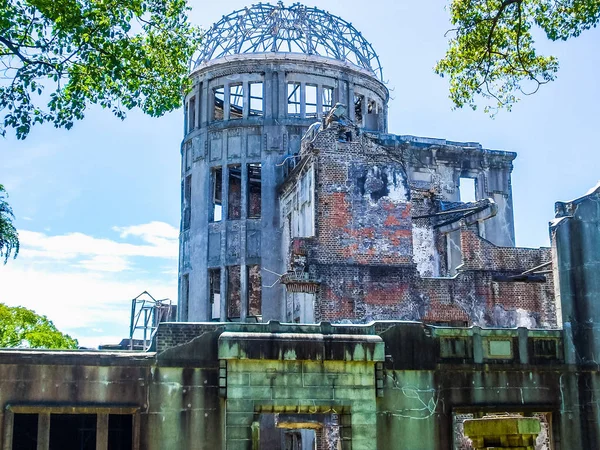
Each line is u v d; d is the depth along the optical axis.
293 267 28.67
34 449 17.86
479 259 30.64
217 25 44.00
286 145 40.38
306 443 29.84
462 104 22.30
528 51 21.44
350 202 29.89
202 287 40.06
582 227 22.31
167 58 19.66
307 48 41.97
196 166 41.72
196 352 18.89
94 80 18.11
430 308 29.23
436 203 34.22
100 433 18.19
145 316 39.56
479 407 20.36
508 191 41.62
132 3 18.42
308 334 19.38
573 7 20.11
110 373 18.42
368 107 44.56
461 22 21.14
